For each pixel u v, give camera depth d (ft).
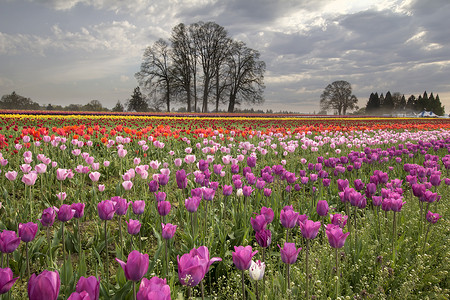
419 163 33.78
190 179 23.91
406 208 17.83
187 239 13.02
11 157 28.55
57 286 5.36
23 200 19.06
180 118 115.03
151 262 10.72
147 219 15.80
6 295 8.60
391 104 511.40
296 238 14.71
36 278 5.08
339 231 9.11
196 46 224.53
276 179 21.75
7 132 47.03
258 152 36.88
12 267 11.94
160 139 42.78
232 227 15.43
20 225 9.23
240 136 51.24
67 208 9.88
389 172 28.37
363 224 16.33
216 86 226.99
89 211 18.07
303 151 41.45
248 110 255.09
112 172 26.99
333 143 40.63
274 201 16.96
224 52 225.56
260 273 7.78
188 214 16.10
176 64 220.23
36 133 30.42
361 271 11.69
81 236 15.78
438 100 481.87
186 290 10.80
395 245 13.14
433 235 14.65
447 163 22.85
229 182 23.49
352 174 28.04
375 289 10.43
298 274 10.91
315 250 13.07
